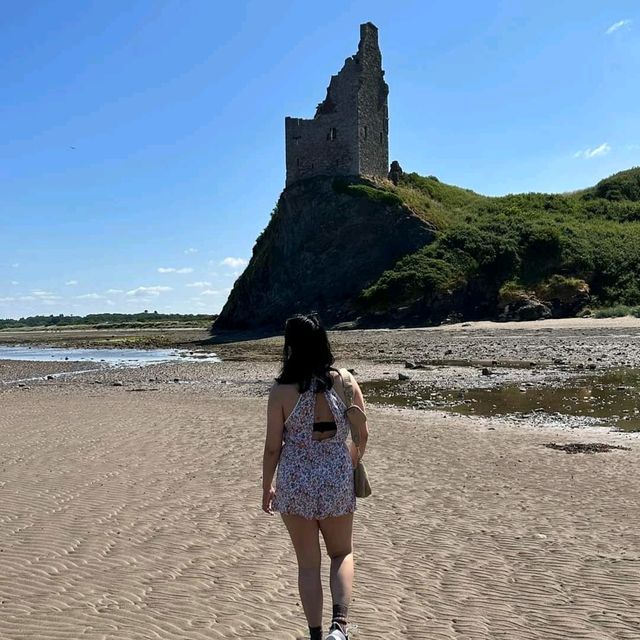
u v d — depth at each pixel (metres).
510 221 70.12
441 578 6.28
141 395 23.66
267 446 5.06
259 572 6.51
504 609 5.58
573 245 64.88
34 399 22.80
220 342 61.28
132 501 9.16
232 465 11.45
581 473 10.54
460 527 7.84
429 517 8.28
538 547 7.08
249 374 31.14
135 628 5.28
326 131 76.12
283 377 5.05
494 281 63.75
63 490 9.80
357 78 74.50
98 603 5.79
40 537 7.65
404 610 5.59
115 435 14.69
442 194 83.94
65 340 78.88
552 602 5.70
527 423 16.02
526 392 21.50
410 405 19.75
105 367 38.16
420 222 69.50
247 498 9.27
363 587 6.09
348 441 7.03
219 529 7.89
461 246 65.62
